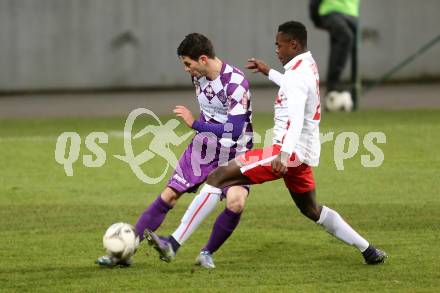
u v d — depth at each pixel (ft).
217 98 65.92
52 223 81.15
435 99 166.40
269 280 62.03
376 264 66.08
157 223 67.36
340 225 65.26
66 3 184.14
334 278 62.44
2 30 183.11
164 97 177.17
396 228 78.07
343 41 151.02
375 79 190.29
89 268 65.57
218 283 61.16
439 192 92.79
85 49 185.68
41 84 185.47
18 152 117.39
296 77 61.16
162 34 186.80
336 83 153.38
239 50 187.42
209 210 64.03
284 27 63.00
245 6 186.70
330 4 150.82
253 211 85.10
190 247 72.43
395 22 189.57
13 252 70.69
